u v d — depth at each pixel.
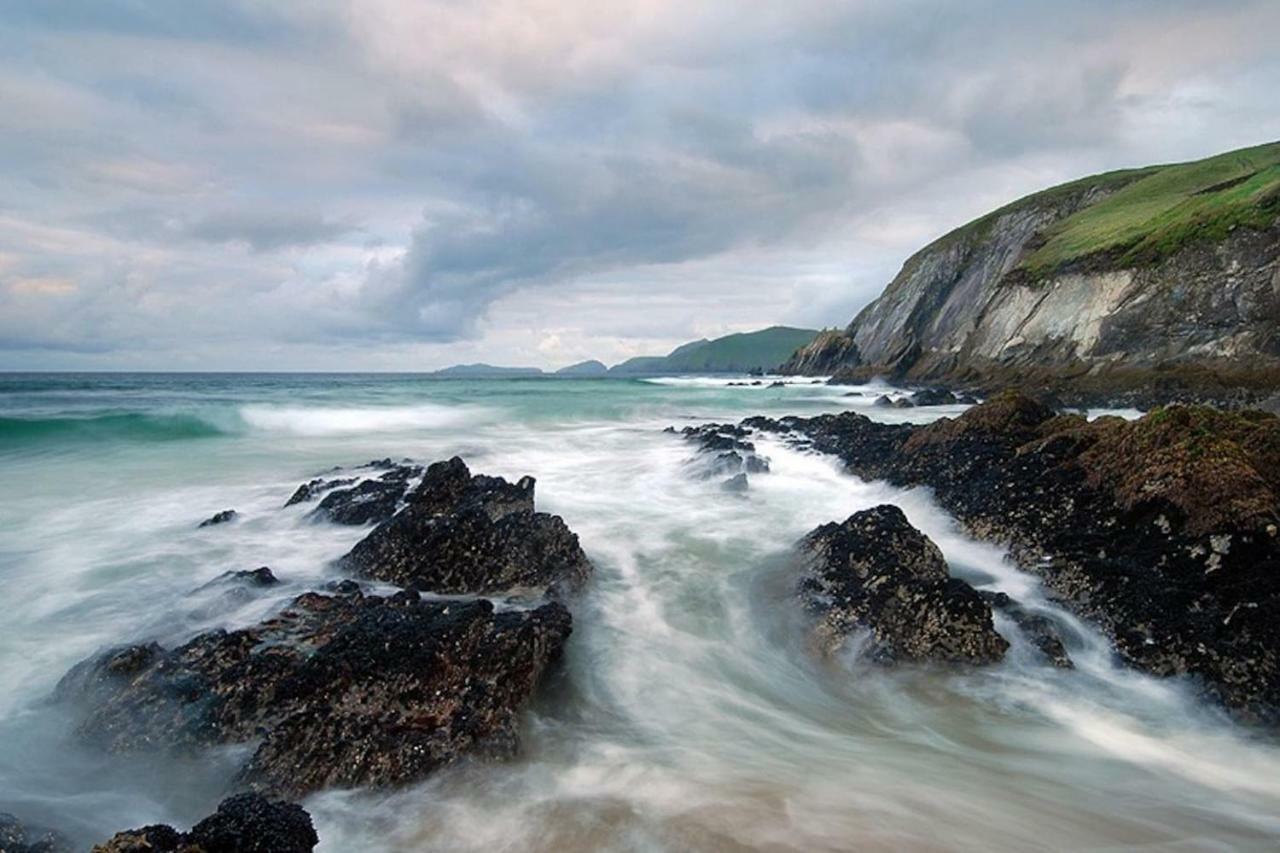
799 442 20.75
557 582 9.63
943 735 6.84
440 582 9.51
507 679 6.71
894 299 85.69
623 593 10.01
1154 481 9.41
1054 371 41.50
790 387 62.00
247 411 27.86
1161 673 7.49
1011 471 12.15
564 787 5.77
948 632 8.05
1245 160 55.84
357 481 15.17
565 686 7.57
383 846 5.02
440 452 21.19
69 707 6.50
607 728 6.88
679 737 6.72
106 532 12.30
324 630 7.58
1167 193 55.56
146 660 6.84
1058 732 6.86
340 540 11.83
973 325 59.22
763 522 13.23
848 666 8.05
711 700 7.50
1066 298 44.97
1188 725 6.95
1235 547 8.12
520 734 6.45
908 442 16.02
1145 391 32.28
